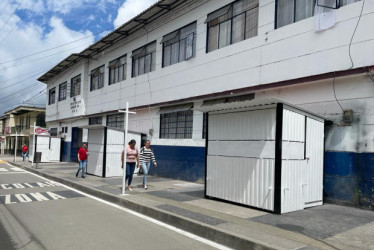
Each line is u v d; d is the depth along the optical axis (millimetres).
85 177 15086
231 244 5609
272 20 10852
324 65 9148
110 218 7594
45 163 25547
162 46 16531
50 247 5445
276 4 10852
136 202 8609
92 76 24406
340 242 5293
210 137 9281
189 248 5512
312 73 9438
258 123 7887
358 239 5465
